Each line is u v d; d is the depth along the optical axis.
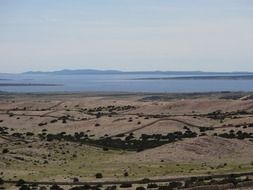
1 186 79.06
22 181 82.50
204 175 88.62
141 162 105.06
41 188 76.12
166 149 114.44
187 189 72.75
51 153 115.81
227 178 84.62
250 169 95.19
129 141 136.50
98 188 76.56
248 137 133.50
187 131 147.25
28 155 111.06
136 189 74.88
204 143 116.75
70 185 80.50
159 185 79.06
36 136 145.38
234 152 114.31
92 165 103.38
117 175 90.62
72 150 122.00
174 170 95.31
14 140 131.12
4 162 100.88
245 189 75.12
